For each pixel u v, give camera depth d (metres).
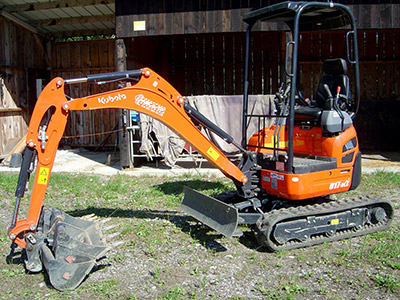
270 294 4.29
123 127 10.52
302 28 6.78
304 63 13.77
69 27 14.16
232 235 5.13
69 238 4.59
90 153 13.85
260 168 5.90
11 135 13.07
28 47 13.99
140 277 4.76
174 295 4.27
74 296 4.36
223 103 10.21
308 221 5.49
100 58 14.61
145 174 9.95
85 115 14.66
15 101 13.32
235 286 4.51
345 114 5.77
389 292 4.30
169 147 10.34
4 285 4.61
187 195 6.16
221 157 5.70
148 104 5.30
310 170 5.47
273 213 5.48
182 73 14.43
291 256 5.26
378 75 13.72
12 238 4.70
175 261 5.16
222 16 9.98
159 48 14.30
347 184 5.86
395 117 13.61
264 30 9.83
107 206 7.47
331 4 5.49
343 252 5.23
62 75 14.98
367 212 5.96
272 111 10.10
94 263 4.62
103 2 11.58
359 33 13.60
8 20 12.78
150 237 5.89
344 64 5.93
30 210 4.80
